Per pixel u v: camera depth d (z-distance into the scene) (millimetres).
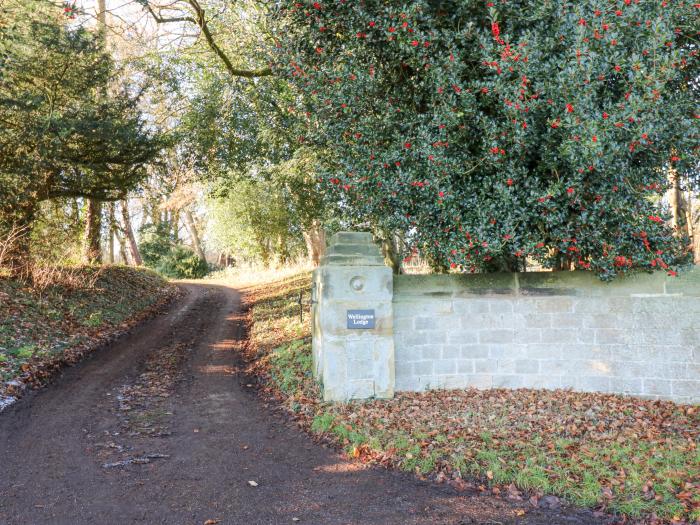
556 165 6395
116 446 5926
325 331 7066
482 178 7008
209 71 15594
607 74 5984
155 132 15578
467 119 6715
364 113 7391
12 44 11289
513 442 5465
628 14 5598
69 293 14578
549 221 6441
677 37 6328
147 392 8344
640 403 6723
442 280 7391
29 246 14617
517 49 5855
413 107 7527
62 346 10516
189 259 34938
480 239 6418
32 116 12008
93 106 13273
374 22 6809
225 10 13164
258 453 5750
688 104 6336
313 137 8000
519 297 7352
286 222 26469
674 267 6516
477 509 4352
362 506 4434
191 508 4418
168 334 13688
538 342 7305
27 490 4699
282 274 26250
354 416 6445
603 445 5363
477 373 7406
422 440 5598
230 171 17578
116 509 4383
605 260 6527
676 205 9297
